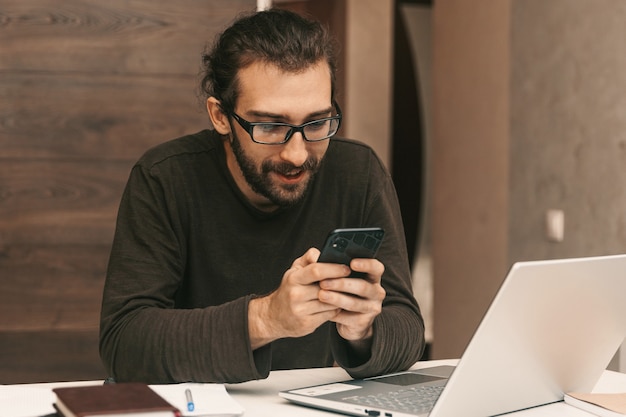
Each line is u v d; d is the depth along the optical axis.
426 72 5.64
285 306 1.27
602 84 2.94
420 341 1.51
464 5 4.01
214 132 1.70
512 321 1.13
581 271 1.18
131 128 2.62
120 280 1.51
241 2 2.67
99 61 2.59
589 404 1.26
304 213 1.71
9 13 2.54
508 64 3.61
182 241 1.63
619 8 2.84
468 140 3.99
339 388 1.32
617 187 2.86
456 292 4.11
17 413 1.12
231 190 1.65
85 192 2.60
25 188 2.56
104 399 1.05
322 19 5.79
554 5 3.23
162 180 1.61
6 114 2.55
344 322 1.32
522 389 1.24
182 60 2.64
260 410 1.24
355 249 1.23
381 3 5.52
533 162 3.40
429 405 1.20
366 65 5.53
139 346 1.37
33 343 2.58
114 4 2.60
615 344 1.36
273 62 1.41
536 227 3.39
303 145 1.44
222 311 1.35
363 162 1.77
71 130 2.58
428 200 5.63
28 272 2.57
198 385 1.32
